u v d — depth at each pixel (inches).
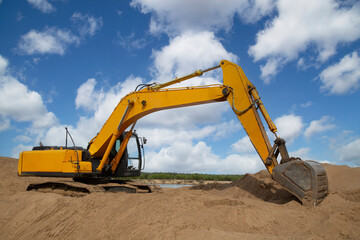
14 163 949.2
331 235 203.2
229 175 1646.2
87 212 328.2
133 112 442.9
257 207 288.0
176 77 426.6
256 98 365.7
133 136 510.9
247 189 427.5
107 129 459.5
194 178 1562.5
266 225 243.6
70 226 308.2
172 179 1542.8
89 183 467.5
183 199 325.4
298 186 302.2
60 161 450.9
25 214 356.5
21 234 320.8
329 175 422.6
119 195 370.6
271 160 341.4
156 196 362.6
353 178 394.3
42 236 304.3
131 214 297.9
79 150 462.6
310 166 297.4
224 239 203.0
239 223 249.0
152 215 286.7
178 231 231.8
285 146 341.1
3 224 353.7
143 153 516.7
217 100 396.8
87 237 280.1
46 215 341.1
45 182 456.4
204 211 282.4
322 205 276.7
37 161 470.6
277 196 375.9
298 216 253.4
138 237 241.8
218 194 469.1
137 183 520.1
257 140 357.7
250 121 364.5
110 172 466.6
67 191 436.8
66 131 458.6
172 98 418.9
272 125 346.3
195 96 404.2
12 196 441.4
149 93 436.8
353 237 191.8
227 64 390.0
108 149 445.4
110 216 306.0
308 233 215.6
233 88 381.1
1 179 666.8
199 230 225.0
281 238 201.6
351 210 223.5
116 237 260.2
